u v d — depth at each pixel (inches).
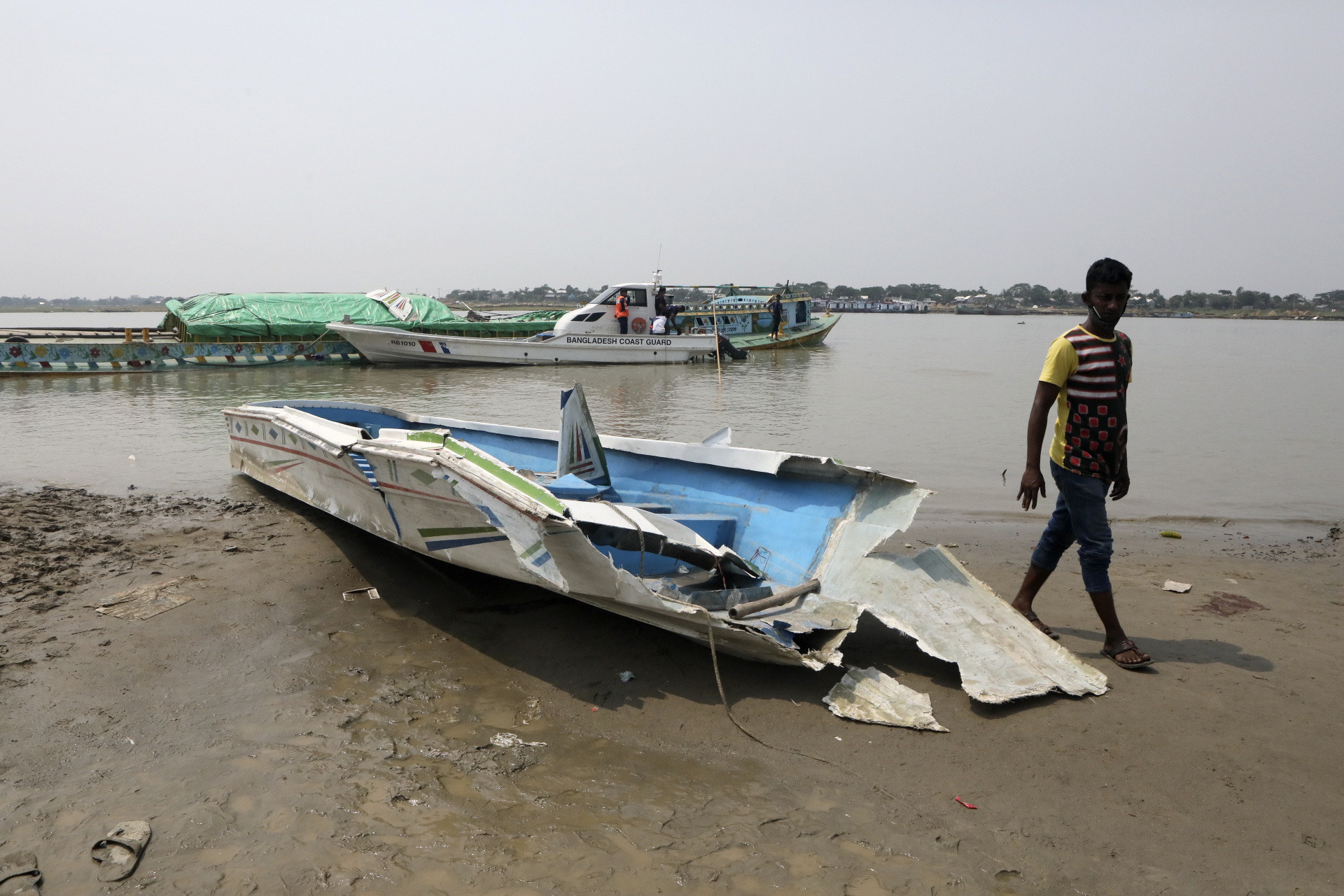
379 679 155.3
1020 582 221.8
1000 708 148.6
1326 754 133.7
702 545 184.2
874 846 110.3
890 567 178.5
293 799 116.4
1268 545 265.6
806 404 605.9
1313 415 553.9
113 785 119.0
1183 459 408.8
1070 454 163.8
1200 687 156.9
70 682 149.3
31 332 903.1
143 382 717.9
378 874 101.8
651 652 169.9
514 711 145.4
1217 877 105.7
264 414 271.4
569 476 218.8
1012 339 1747.0
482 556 177.3
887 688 151.3
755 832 112.8
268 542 237.0
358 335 864.3
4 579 201.2
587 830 112.3
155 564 215.9
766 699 152.1
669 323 1000.9
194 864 102.7
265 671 156.9
